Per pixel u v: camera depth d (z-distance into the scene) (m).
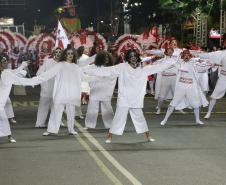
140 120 11.79
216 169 9.07
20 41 21.33
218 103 20.67
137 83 11.60
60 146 11.25
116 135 12.75
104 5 58.50
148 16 38.34
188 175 8.62
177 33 33.94
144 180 8.29
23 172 8.86
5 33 18.47
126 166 9.30
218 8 26.58
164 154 10.40
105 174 8.70
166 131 13.41
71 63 12.70
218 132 13.29
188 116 16.52
